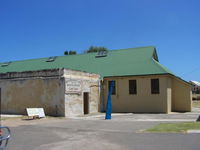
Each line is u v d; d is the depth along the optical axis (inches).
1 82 1024.9
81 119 789.2
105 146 364.8
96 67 1242.0
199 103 1756.9
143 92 1076.5
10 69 1432.1
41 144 390.6
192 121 654.5
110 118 791.1
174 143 372.8
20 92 974.4
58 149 352.8
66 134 484.1
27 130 546.3
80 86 965.2
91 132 503.5
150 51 1244.5
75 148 356.5
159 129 505.7
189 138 408.2
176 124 577.6
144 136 439.5
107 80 1154.0
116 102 1124.5
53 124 653.9
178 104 1140.5
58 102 884.0
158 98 1047.0
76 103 932.6
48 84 912.3
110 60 1277.1
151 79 1069.1
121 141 399.9
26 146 377.1
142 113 1032.8
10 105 993.5
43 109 901.8
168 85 1072.2
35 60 1478.8
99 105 1108.5
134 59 1218.6
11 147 371.2
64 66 1322.6
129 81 1111.0
